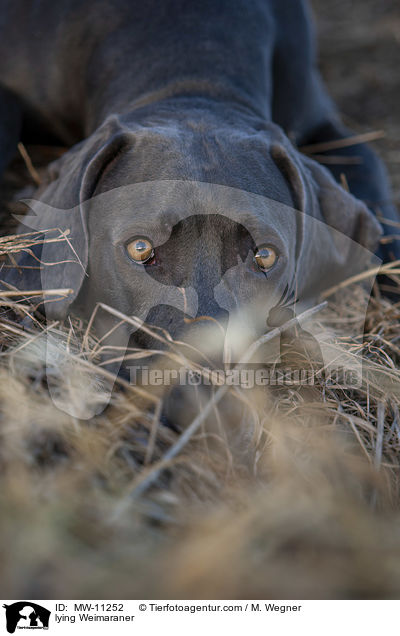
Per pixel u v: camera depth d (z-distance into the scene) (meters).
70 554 1.47
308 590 1.43
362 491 1.95
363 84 5.89
